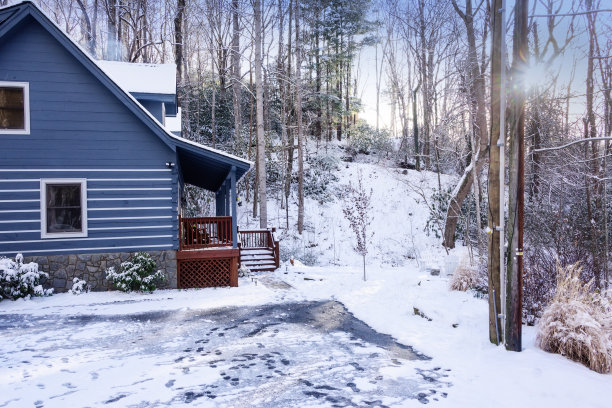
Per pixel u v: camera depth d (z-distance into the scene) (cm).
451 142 2598
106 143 1126
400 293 1080
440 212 2500
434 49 2542
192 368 580
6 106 1060
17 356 627
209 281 1248
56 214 1094
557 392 462
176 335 748
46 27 1041
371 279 1373
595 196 1405
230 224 1280
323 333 768
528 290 781
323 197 2747
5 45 1052
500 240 639
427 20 2680
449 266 1315
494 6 631
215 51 3123
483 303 850
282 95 2783
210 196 2527
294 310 960
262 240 1798
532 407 442
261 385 520
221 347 679
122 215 1137
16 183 1056
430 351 650
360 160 3528
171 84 1536
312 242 2281
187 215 2173
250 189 2809
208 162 1318
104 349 665
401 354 645
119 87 1096
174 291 1154
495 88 638
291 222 2495
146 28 2945
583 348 546
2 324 812
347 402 470
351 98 3747
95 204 1115
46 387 510
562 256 930
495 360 579
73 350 659
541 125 1748
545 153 1714
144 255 1125
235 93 2748
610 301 633
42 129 1076
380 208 2670
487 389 495
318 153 3219
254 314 917
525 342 642
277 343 702
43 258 1072
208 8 2762
